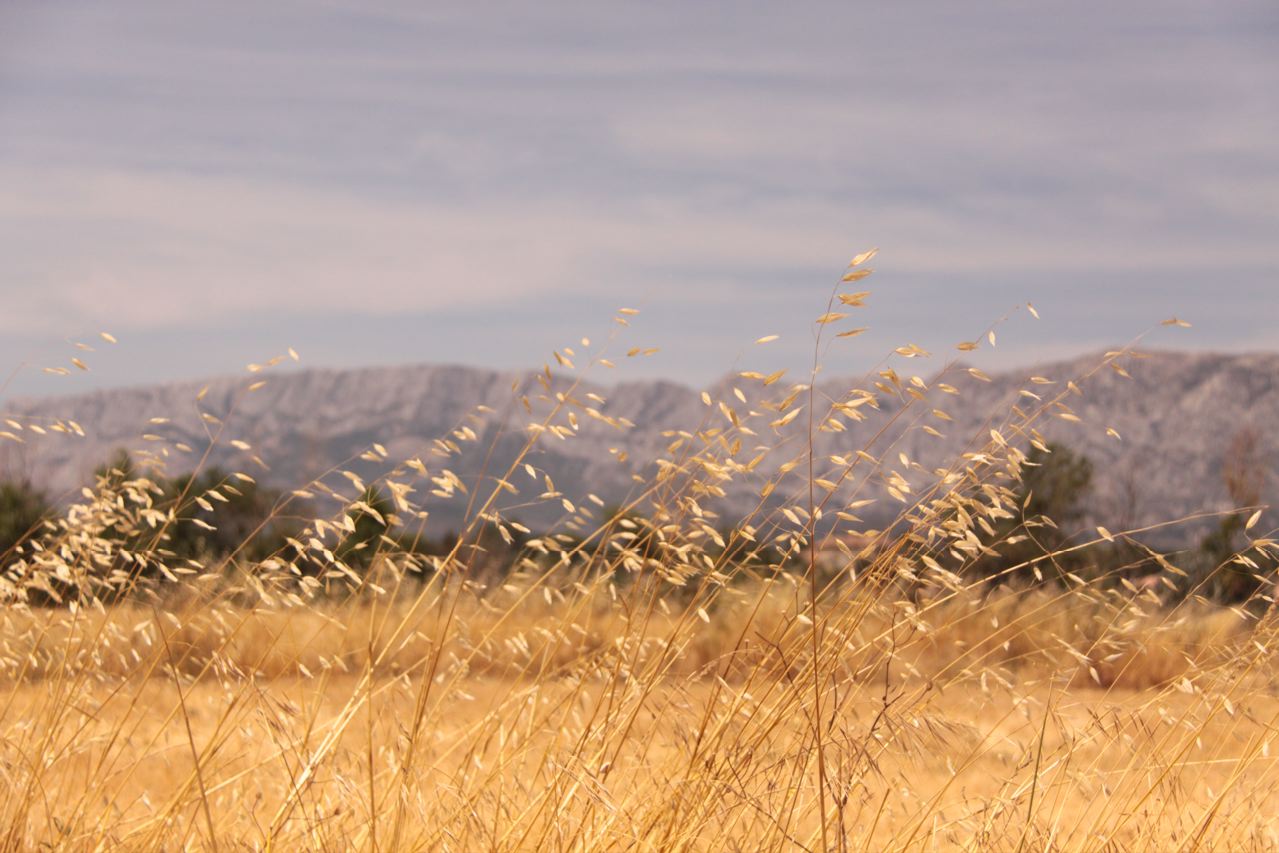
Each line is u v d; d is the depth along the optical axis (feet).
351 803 10.68
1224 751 13.05
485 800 10.98
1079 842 11.35
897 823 12.20
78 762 12.62
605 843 9.96
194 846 10.71
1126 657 14.35
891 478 9.49
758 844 10.13
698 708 10.69
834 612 9.95
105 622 11.68
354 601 11.12
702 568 10.34
